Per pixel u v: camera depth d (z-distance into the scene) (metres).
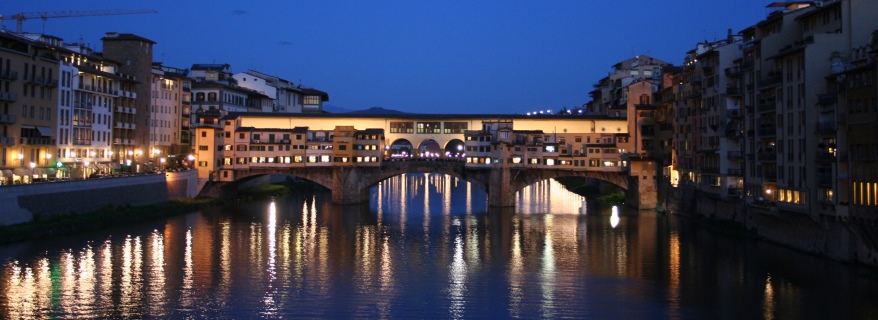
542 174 156.75
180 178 148.25
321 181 162.12
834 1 92.31
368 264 90.06
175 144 184.50
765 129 95.75
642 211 144.25
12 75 113.88
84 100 139.12
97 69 148.12
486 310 70.25
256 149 159.75
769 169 95.19
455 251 99.19
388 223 128.62
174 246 99.56
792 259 86.69
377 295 75.38
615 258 93.38
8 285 76.31
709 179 118.38
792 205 87.31
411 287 78.69
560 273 85.19
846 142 78.38
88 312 68.44
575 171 154.38
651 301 72.81
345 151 160.50
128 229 112.62
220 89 191.00
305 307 71.00
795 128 86.75
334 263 90.44
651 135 152.00
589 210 151.00
